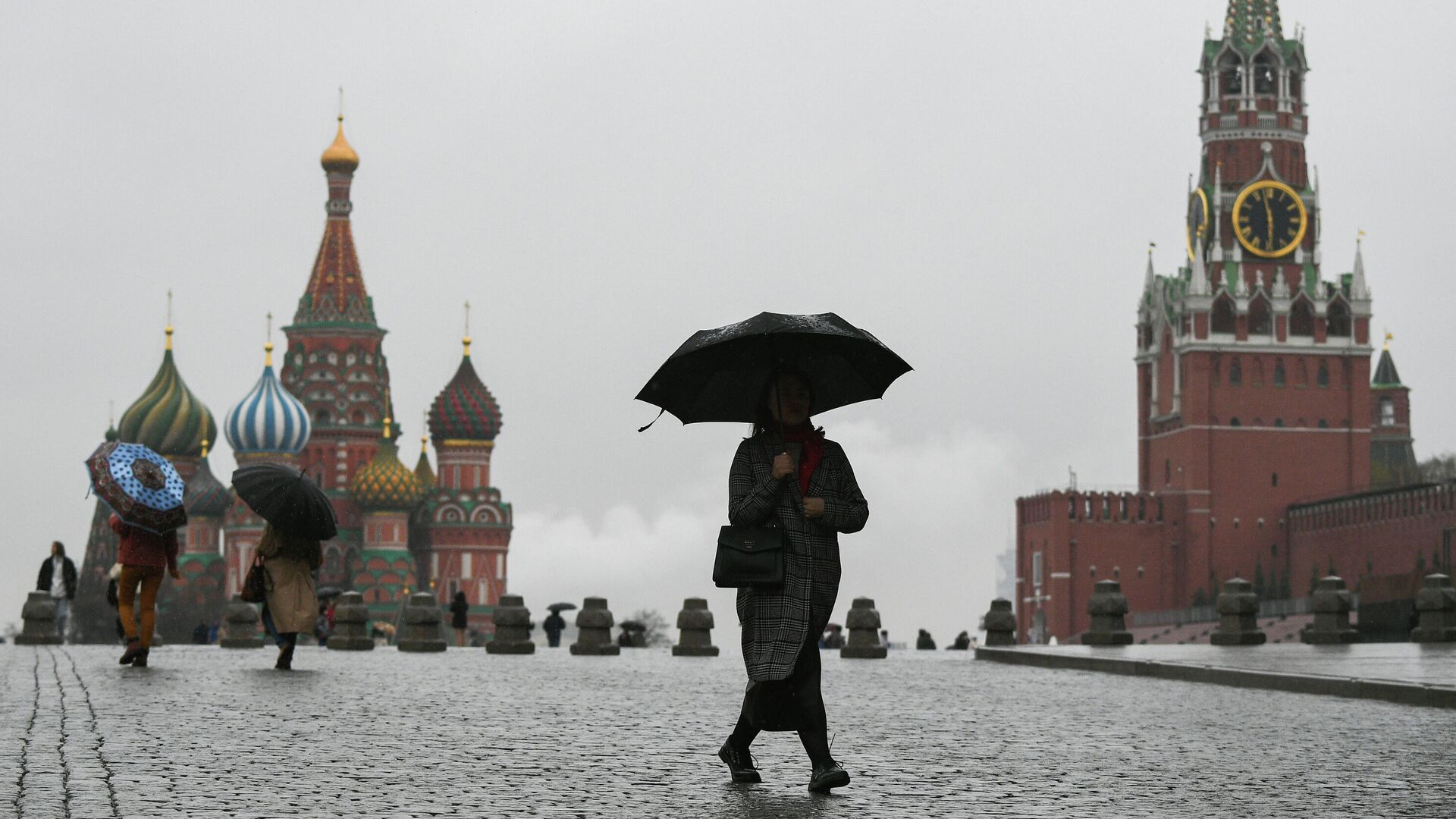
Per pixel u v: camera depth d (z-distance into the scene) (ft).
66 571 190.29
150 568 121.19
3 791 53.36
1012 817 50.98
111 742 67.10
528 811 51.49
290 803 52.31
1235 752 68.85
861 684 115.34
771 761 65.51
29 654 147.43
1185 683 115.14
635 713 86.84
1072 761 65.62
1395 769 62.95
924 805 53.57
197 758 62.80
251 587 124.36
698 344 57.31
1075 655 142.31
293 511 121.70
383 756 65.00
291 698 92.99
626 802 53.67
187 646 199.21
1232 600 182.09
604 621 182.70
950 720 83.87
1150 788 57.62
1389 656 136.98
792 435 57.77
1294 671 111.14
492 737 72.90
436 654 184.24
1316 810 52.75
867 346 57.88
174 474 121.80
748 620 57.16
